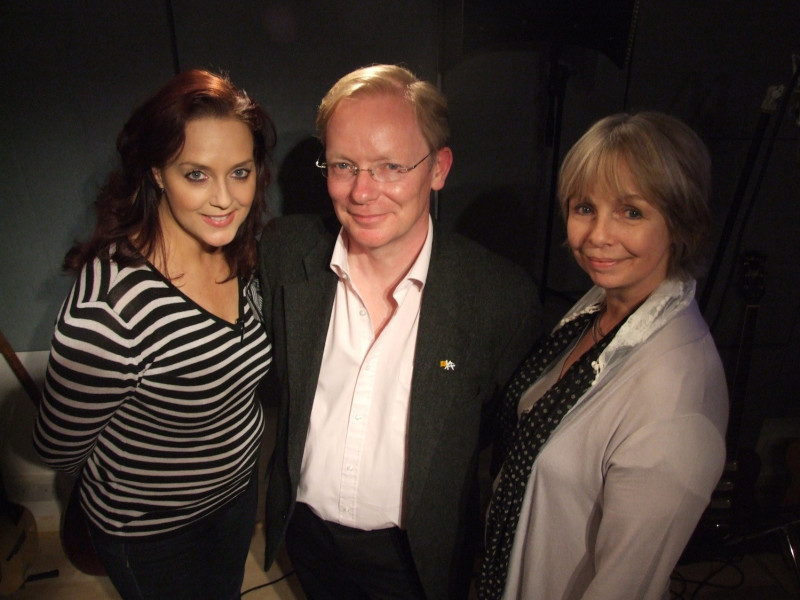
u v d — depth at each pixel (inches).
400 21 63.9
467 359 44.9
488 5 57.1
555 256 75.4
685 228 34.2
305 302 46.8
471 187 71.7
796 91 63.1
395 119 38.1
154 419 42.4
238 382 44.9
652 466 32.8
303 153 68.5
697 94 69.0
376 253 43.3
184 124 36.3
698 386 33.7
